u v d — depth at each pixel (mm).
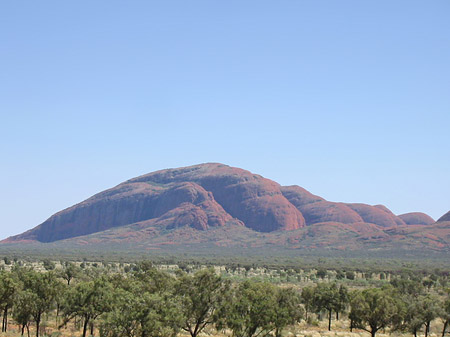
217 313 54312
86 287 58531
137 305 48844
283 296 67438
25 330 66438
